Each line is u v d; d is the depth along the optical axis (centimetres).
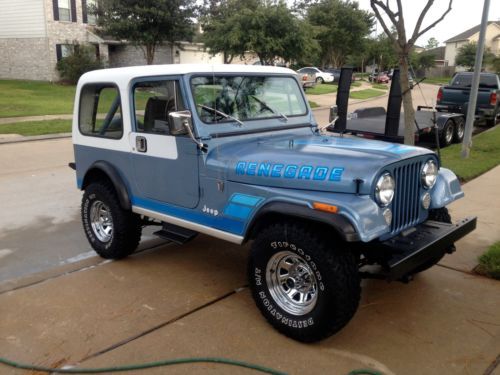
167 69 405
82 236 586
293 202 329
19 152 1133
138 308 400
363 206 311
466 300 410
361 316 384
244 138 413
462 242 538
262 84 439
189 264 493
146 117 431
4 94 2362
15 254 527
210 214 393
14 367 323
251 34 1916
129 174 460
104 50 3131
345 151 357
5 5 2894
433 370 317
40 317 387
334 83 4094
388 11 695
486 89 1424
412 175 365
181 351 338
